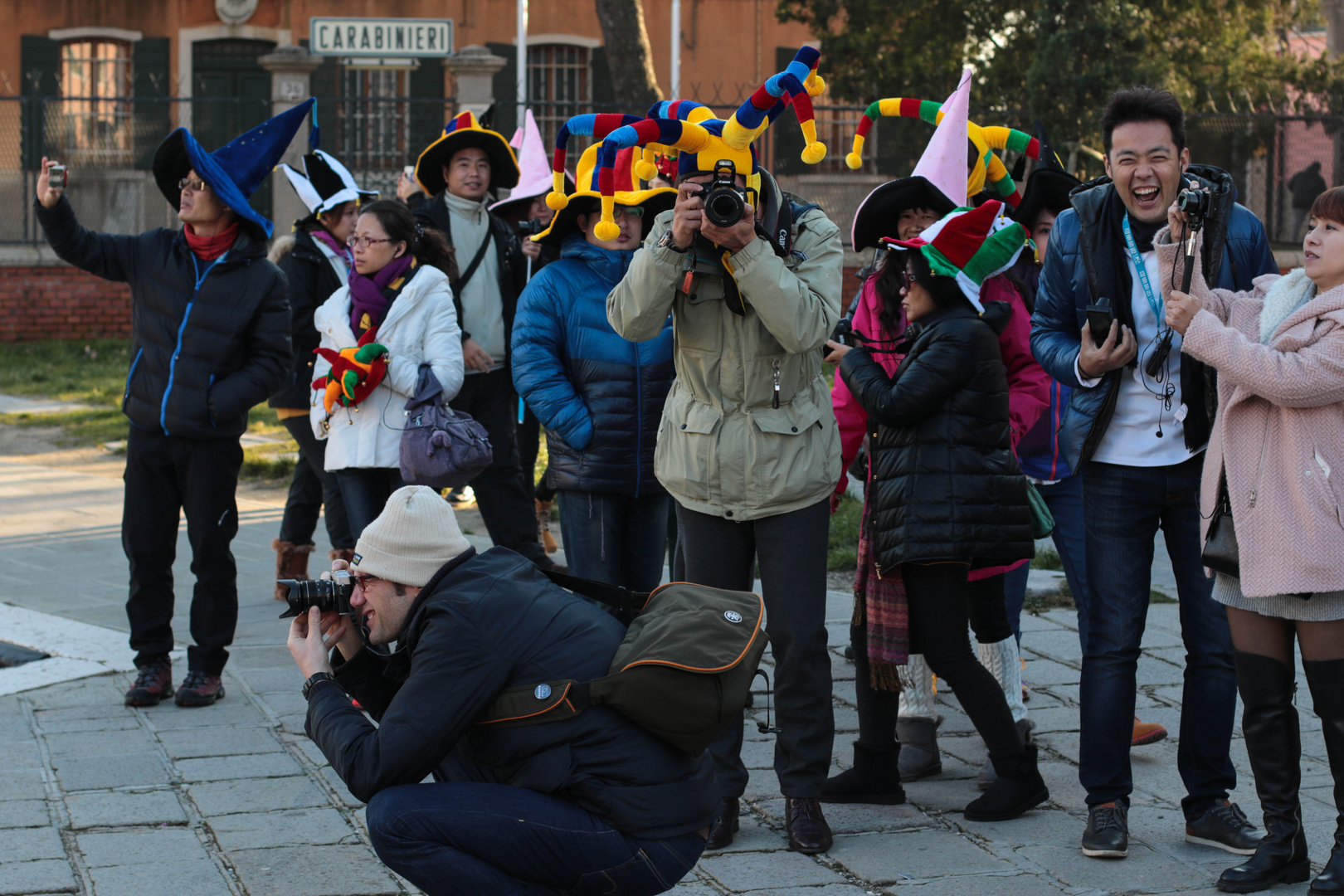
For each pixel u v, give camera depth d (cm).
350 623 319
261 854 392
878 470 418
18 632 623
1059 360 407
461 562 307
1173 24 2053
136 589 533
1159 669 586
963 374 404
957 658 416
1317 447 354
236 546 823
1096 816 397
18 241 1966
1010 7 1998
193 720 513
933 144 457
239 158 531
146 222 2047
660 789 295
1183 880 377
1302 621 364
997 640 462
